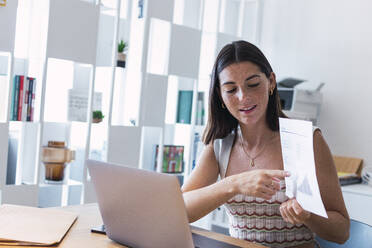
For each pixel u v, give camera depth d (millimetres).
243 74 1367
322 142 1412
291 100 3312
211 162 1635
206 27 4023
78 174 3135
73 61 2824
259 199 1453
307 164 1032
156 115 3340
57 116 3053
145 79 3221
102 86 3299
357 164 3326
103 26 3285
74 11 2791
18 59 2893
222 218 3594
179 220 966
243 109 1395
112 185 1088
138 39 3301
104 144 3129
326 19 3650
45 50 2680
